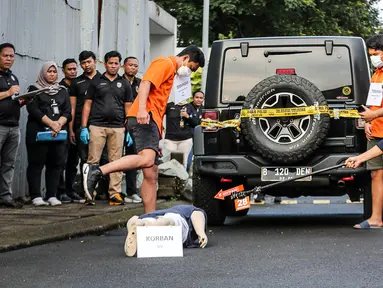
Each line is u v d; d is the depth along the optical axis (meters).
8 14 15.26
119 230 12.45
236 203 12.03
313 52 12.96
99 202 16.31
